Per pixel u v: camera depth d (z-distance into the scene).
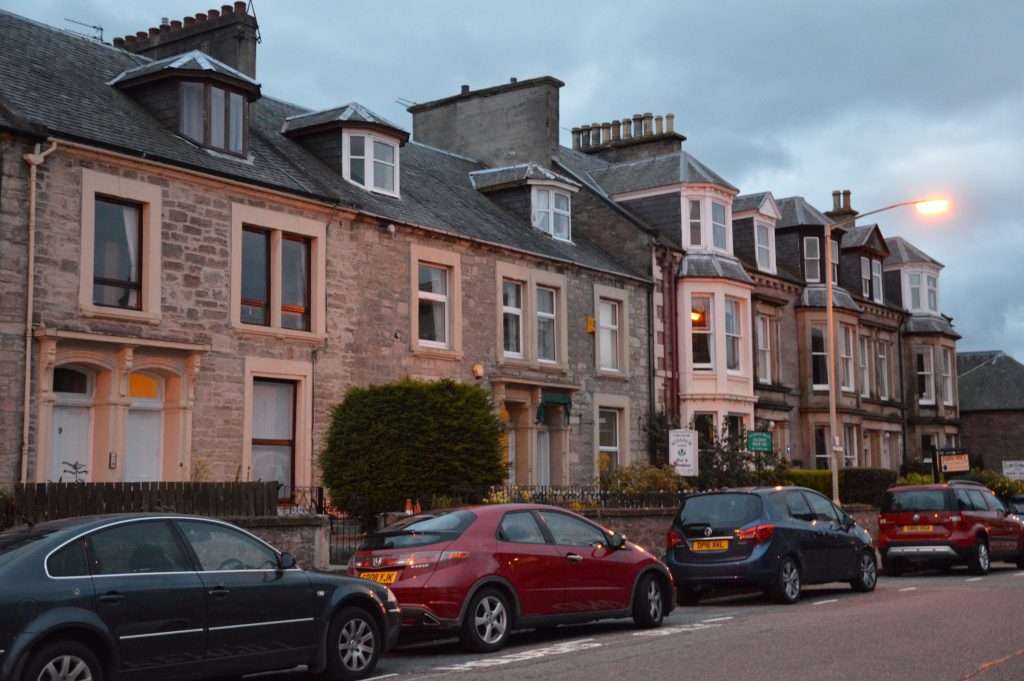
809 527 17.70
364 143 23.89
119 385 17.91
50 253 17.16
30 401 16.69
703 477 26.56
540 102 32.81
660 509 22.25
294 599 10.36
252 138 22.73
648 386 30.08
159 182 18.81
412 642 13.52
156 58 25.45
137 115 19.94
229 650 9.77
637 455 29.31
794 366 36.91
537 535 13.31
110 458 17.67
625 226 31.06
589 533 14.05
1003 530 23.72
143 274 18.52
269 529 15.34
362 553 12.75
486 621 12.41
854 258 41.72
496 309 25.38
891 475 32.84
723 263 32.44
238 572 10.06
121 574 9.24
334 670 10.64
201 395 19.11
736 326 32.97
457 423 18.23
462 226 25.22
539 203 28.83
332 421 19.20
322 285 21.41
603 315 29.25
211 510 14.88
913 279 45.16
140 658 9.14
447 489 18.16
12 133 16.73
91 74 20.88
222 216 19.78
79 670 8.73
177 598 9.45
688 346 31.56
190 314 19.05
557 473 26.86
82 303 17.42
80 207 17.59
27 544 9.02
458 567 12.27
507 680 10.10
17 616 8.45
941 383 44.69
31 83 18.67
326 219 21.67
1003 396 48.59
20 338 16.66
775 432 35.41
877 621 14.11
